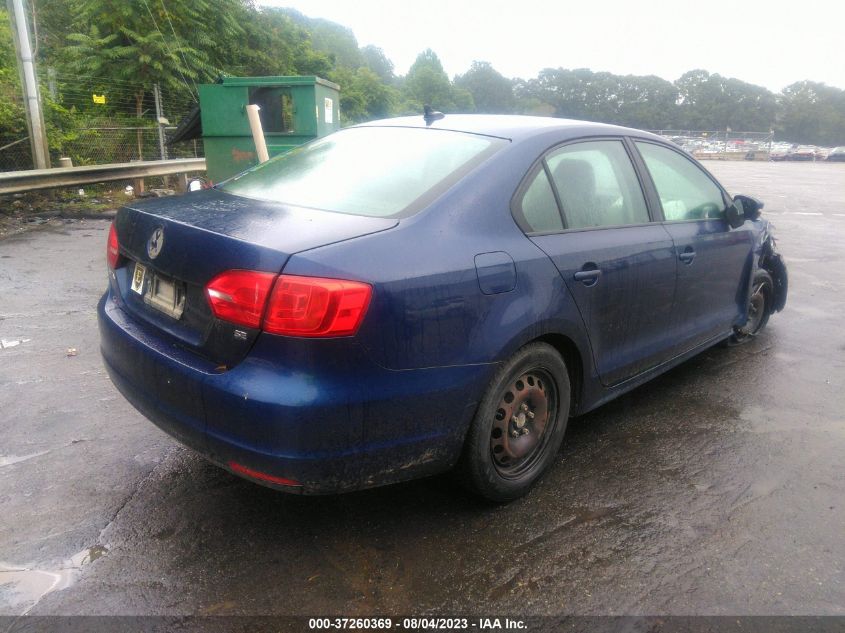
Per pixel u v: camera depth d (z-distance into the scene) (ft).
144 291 9.11
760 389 14.44
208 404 7.58
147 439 11.17
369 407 7.48
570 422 12.60
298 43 119.24
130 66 57.31
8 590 7.59
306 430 7.18
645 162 12.23
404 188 9.00
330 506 9.51
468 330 8.22
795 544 9.03
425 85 364.17
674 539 9.05
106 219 33.45
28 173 30.60
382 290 7.40
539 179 9.78
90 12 58.65
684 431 12.32
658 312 11.96
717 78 432.66
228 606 7.52
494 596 7.84
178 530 8.83
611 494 10.11
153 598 7.58
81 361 14.39
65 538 8.55
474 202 8.80
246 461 7.47
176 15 61.77
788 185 76.48
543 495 10.01
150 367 8.30
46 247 25.84
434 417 8.10
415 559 8.43
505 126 10.50
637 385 12.16
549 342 9.94
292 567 8.20
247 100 32.04
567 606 7.73
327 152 10.95
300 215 8.48
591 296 10.08
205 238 7.84
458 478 9.14
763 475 10.83
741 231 14.61
